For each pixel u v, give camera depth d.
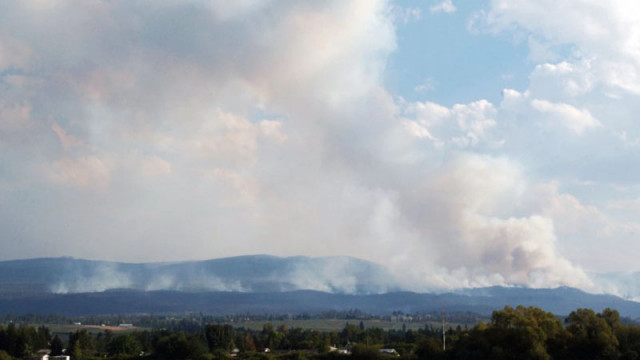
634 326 170.75
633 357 160.75
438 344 188.12
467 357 167.75
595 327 166.38
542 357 159.12
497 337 167.12
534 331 163.50
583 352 163.38
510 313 171.38
